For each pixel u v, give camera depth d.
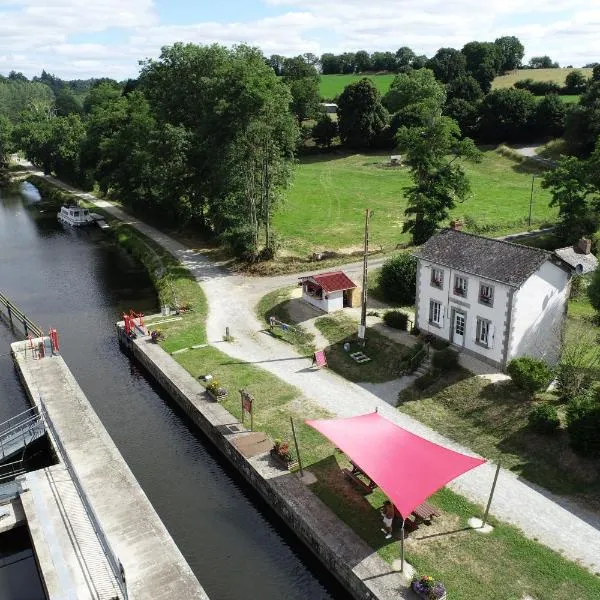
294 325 54.69
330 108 184.25
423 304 48.78
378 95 155.62
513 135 136.12
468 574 26.64
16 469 38.19
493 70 173.50
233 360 48.53
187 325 56.25
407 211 74.31
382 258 71.75
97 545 28.84
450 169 73.44
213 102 72.62
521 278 40.31
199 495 34.75
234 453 36.34
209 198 80.69
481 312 43.41
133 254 83.44
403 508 26.66
